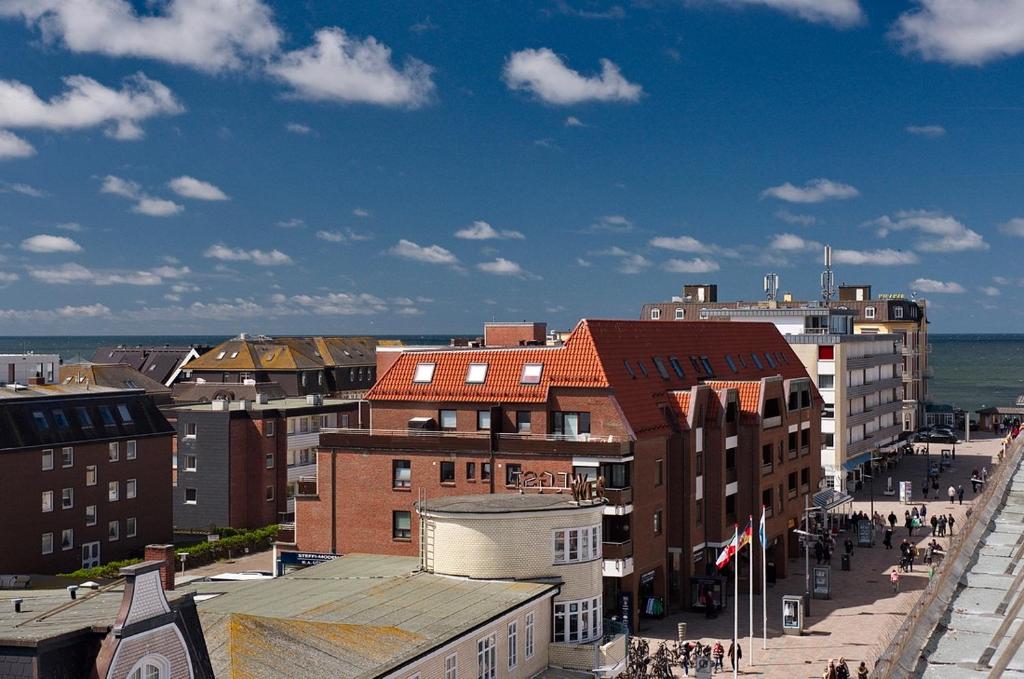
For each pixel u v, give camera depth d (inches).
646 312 6510.8
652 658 2012.8
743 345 3363.7
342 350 6407.5
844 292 6437.0
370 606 1653.5
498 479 2438.5
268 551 3422.7
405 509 2512.3
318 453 2600.9
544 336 3565.5
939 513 3853.3
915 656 617.3
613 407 2418.8
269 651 1326.3
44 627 1047.0
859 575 2928.2
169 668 1063.0
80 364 5049.2
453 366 2655.0
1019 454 1126.4
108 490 3206.2
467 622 1583.4
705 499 2709.2
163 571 1851.6
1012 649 615.5
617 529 2340.1
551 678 1804.9
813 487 3329.2
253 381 5034.5
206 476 3688.5
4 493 2878.9
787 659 2143.2
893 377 5162.4
